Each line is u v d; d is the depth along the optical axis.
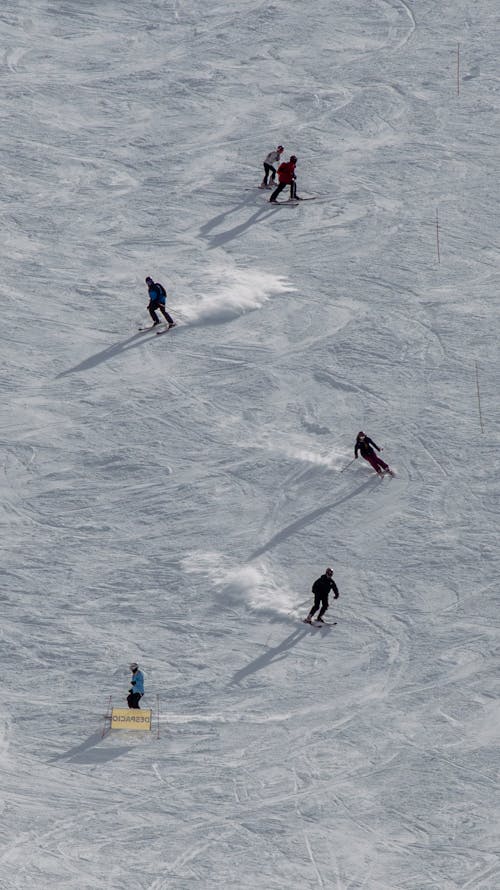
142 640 85.56
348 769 75.94
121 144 152.62
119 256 130.88
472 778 75.38
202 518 96.56
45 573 90.69
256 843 70.38
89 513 96.56
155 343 117.56
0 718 78.69
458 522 96.69
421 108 162.38
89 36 178.25
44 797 73.06
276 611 88.62
